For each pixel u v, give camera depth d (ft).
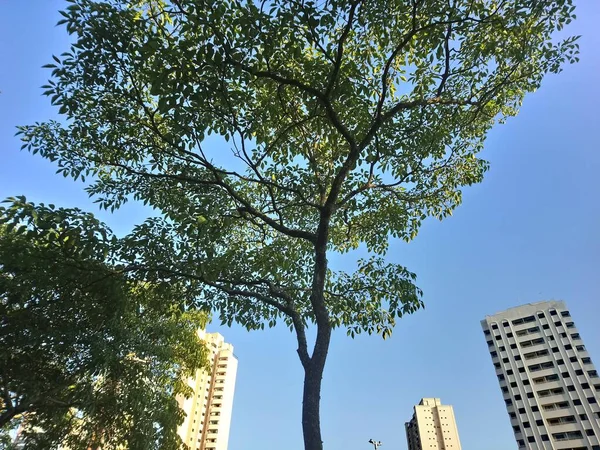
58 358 32.94
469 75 27.45
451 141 30.22
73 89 22.03
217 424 161.17
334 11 20.97
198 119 22.29
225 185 25.53
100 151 25.76
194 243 23.50
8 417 30.83
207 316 47.91
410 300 28.19
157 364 40.19
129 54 20.68
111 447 35.96
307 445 18.33
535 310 220.64
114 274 24.16
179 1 20.39
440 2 22.38
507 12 23.31
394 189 32.68
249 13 20.02
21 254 22.88
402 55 27.48
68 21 19.03
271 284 27.96
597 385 187.83
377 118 24.53
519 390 203.31
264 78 23.80
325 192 30.27
